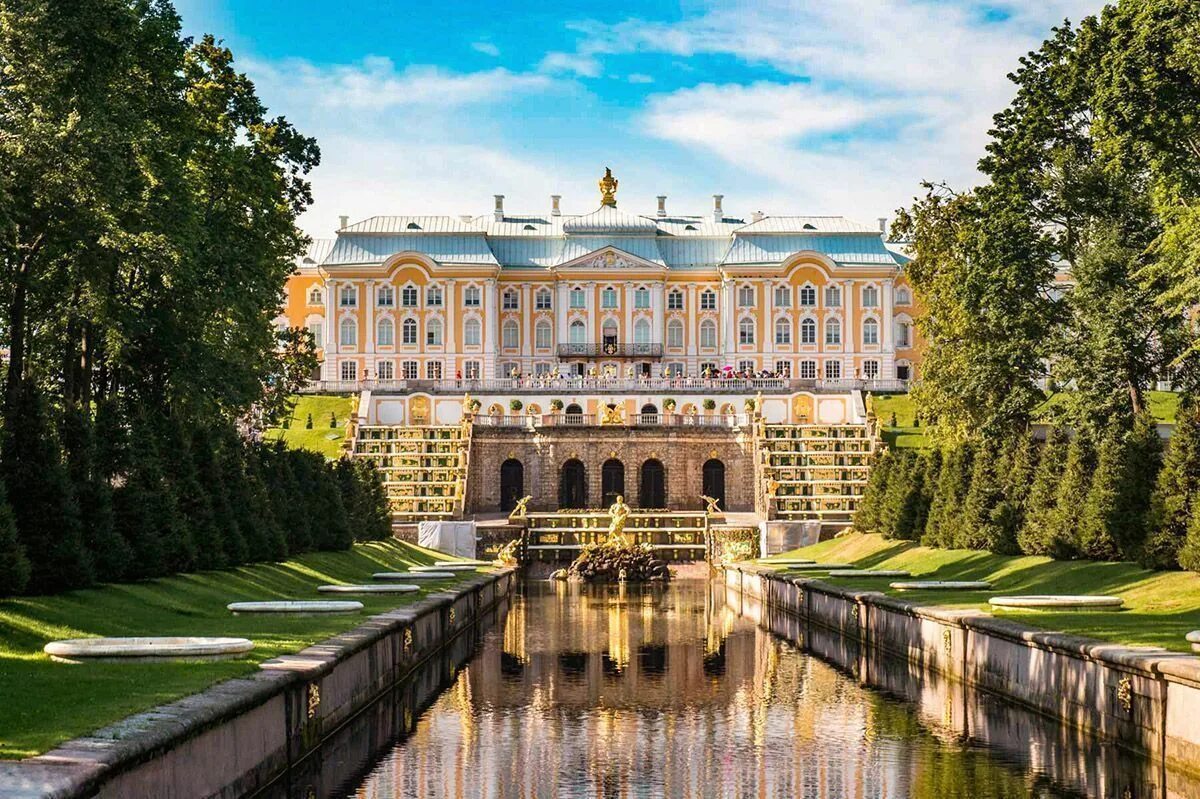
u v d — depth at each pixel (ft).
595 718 116.47
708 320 568.00
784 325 559.38
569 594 294.66
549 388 487.20
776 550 350.43
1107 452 176.04
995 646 122.52
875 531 304.71
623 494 449.89
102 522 133.49
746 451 444.96
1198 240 166.61
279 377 278.26
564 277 562.66
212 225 211.82
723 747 103.04
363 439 442.91
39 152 159.02
